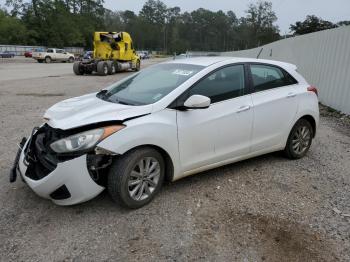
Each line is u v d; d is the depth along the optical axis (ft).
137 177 12.45
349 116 30.22
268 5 263.29
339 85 32.60
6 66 107.34
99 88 49.37
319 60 38.17
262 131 16.02
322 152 19.94
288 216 12.63
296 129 17.67
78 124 11.66
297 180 15.72
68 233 11.23
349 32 31.01
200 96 12.84
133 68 93.56
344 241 11.25
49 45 255.50
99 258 10.12
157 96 13.41
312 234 11.57
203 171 15.93
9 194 13.62
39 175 11.93
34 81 58.08
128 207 12.49
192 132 13.48
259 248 10.75
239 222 12.12
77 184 11.46
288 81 17.49
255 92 15.76
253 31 267.59
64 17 260.42
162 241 10.95
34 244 10.66
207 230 11.60
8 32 243.19
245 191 14.44
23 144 13.92
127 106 12.96
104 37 83.71
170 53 390.42
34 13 250.16
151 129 12.35
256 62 16.22
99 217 12.16
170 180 13.62
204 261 10.12
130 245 10.73
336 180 15.96
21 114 28.81
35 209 12.59
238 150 15.26
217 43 353.51
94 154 11.48
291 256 10.43
